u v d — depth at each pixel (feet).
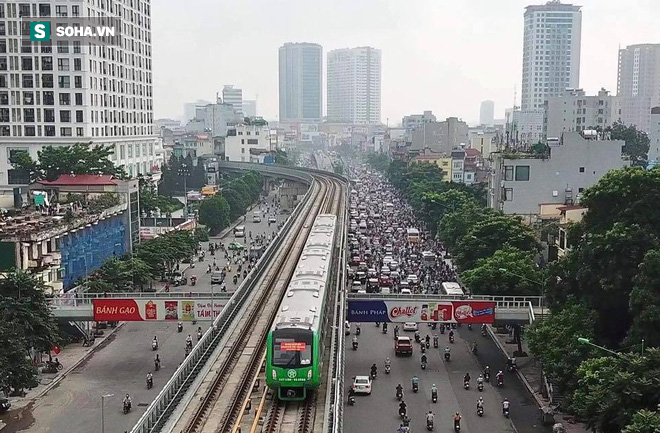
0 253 248.11
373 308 239.09
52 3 474.49
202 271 403.95
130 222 372.58
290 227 402.31
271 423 132.05
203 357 163.43
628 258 183.11
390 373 232.94
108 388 218.38
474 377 230.68
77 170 390.01
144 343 268.41
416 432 184.85
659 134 648.38
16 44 477.77
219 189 655.35
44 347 217.15
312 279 184.44
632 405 131.64
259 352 175.11
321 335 159.22
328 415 130.21
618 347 182.19
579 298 202.39
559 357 178.29
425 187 558.56
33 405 203.72
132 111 587.27
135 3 593.42
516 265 249.34
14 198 351.87
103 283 273.33
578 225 212.64
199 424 130.31
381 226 531.50
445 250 419.95
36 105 483.51
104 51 519.60
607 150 371.97
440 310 236.43
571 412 180.65
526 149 429.38
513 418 195.62
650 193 193.57
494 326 289.12
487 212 363.56
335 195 567.18
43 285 222.69
